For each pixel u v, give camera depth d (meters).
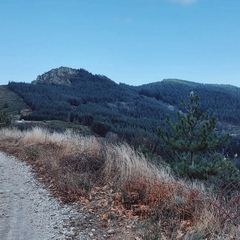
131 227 4.87
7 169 9.66
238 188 7.11
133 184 6.41
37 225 4.99
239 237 4.15
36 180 8.08
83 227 4.92
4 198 6.50
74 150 9.51
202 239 4.21
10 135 17.91
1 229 4.79
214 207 4.90
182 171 8.35
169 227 4.73
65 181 7.17
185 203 5.33
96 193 6.63
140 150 9.19
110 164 7.86
